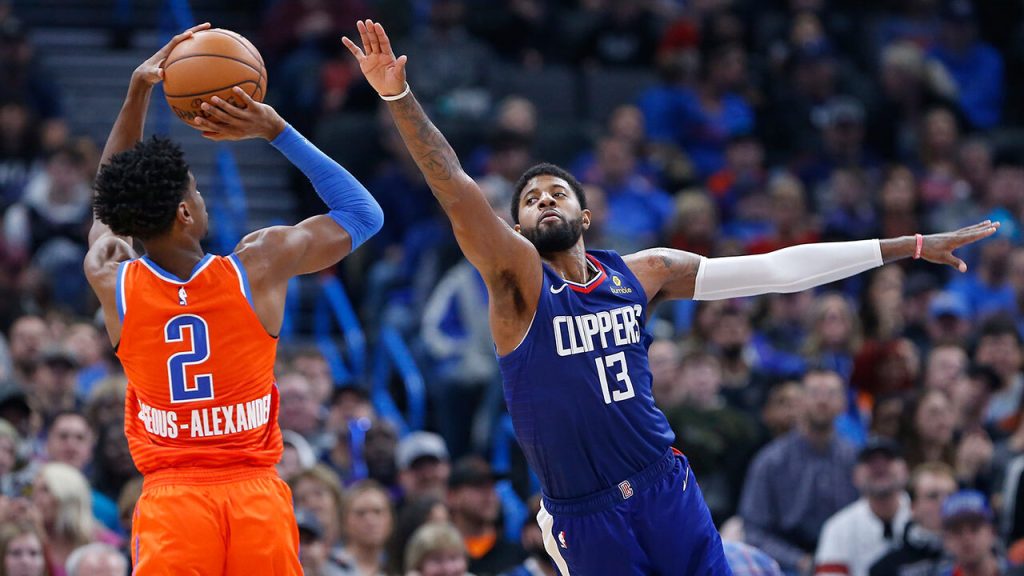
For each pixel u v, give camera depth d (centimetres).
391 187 2925
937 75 3544
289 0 3328
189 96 1058
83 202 2659
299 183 3133
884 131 3384
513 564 1891
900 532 1852
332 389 2411
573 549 1114
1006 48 3809
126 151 1052
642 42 3556
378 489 1778
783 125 3322
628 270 1152
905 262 2855
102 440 1838
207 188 3175
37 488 1634
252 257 1056
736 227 2883
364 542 1756
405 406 2741
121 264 1068
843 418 2233
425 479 1989
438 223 2755
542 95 3381
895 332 2509
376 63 1046
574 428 1090
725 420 2123
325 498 1738
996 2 3812
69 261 2595
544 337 1092
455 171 1060
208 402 1036
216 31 1079
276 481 1062
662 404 2156
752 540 1977
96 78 3325
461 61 3158
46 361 2014
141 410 1053
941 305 2531
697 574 1110
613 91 3434
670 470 1119
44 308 2447
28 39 3128
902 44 3559
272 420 1077
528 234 1130
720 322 2309
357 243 1111
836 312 2372
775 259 1191
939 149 3238
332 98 3119
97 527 1694
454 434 2481
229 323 1038
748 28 3647
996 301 2752
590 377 1094
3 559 1489
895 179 2911
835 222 2872
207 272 1041
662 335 2522
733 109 3288
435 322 2477
